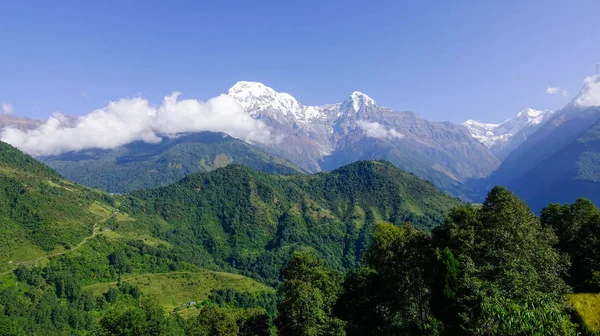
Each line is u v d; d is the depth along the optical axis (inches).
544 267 1480.1
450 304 1470.2
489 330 1034.1
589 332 1194.6
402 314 1942.7
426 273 1889.8
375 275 2480.3
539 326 943.0
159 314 2234.3
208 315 3302.2
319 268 2778.1
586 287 1737.2
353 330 2071.9
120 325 2016.5
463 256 1546.5
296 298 2167.8
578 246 1957.4
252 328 3208.7
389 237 2188.7
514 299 1219.2
